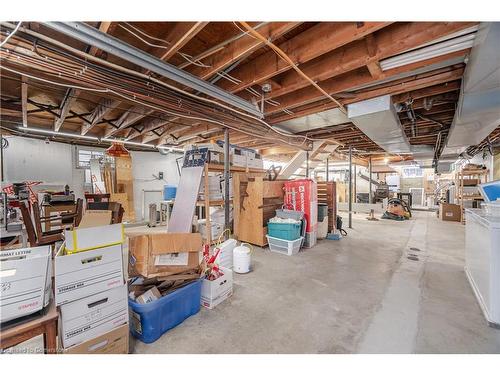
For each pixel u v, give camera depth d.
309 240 4.17
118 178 6.41
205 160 3.81
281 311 2.06
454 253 3.86
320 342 1.65
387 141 4.47
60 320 1.31
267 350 1.57
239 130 3.99
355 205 9.51
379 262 3.40
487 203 2.28
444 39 1.87
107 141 5.79
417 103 3.44
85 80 2.11
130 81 2.29
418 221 7.34
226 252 2.88
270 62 2.40
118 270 1.49
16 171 5.10
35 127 4.41
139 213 7.07
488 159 6.77
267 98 3.07
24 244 2.73
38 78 2.07
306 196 4.21
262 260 3.47
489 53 1.67
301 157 6.23
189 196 3.75
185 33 1.83
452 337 1.70
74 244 1.33
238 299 2.27
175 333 1.74
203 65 2.29
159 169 7.55
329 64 2.40
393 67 2.30
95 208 2.18
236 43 2.09
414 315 1.99
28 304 1.16
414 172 12.98
